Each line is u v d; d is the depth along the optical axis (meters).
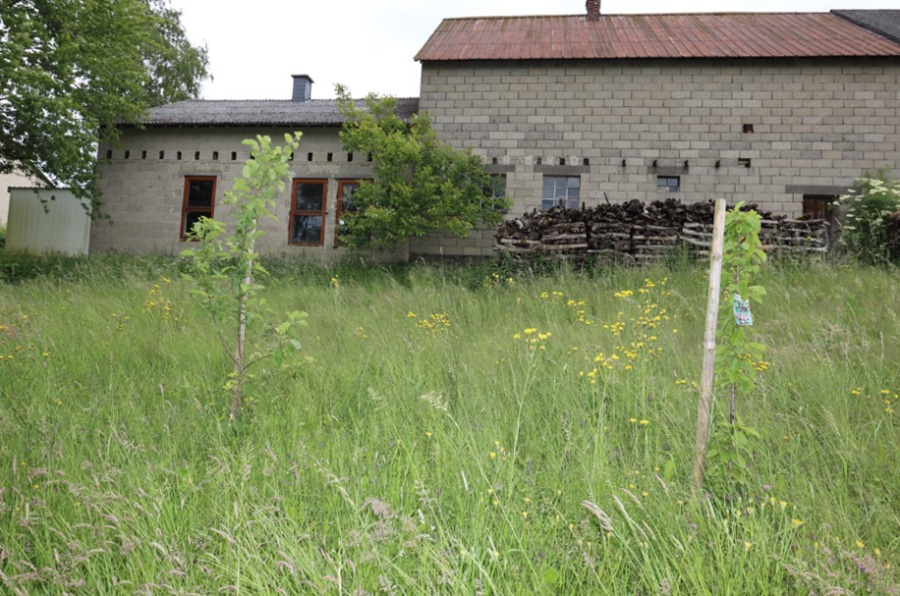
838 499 2.99
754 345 3.34
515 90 15.76
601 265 11.03
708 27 17.05
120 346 5.91
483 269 11.49
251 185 4.47
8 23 14.02
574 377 4.76
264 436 3.69
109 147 17.48
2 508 2.71
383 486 3.04
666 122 15.18
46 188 17.66
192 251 4.46
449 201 13.69
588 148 15.44
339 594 2.14
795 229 11.82
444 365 5.19
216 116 17.25
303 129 16.66
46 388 4.54
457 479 3.00
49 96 14.56
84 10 15.30
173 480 3.10
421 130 14.77
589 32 17.25
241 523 2.60
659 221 11.83
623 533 2.62
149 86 30.12
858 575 2.33
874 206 13.10
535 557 2.50
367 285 11.34
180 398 4.51
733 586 2.31
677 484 3.02
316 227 16.44
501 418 3.99
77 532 2.65
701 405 3.28
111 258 14.62
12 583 2.23
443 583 2.26
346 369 5.03
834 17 17.44
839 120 14.58
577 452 3.42
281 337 4.30
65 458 3.28
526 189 15.55
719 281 3.39
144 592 2.18
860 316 6.66
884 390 4.22
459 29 18.16
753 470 3.24
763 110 14.84
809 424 3.80
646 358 4.97
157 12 29.94
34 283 10.25
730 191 14.88
